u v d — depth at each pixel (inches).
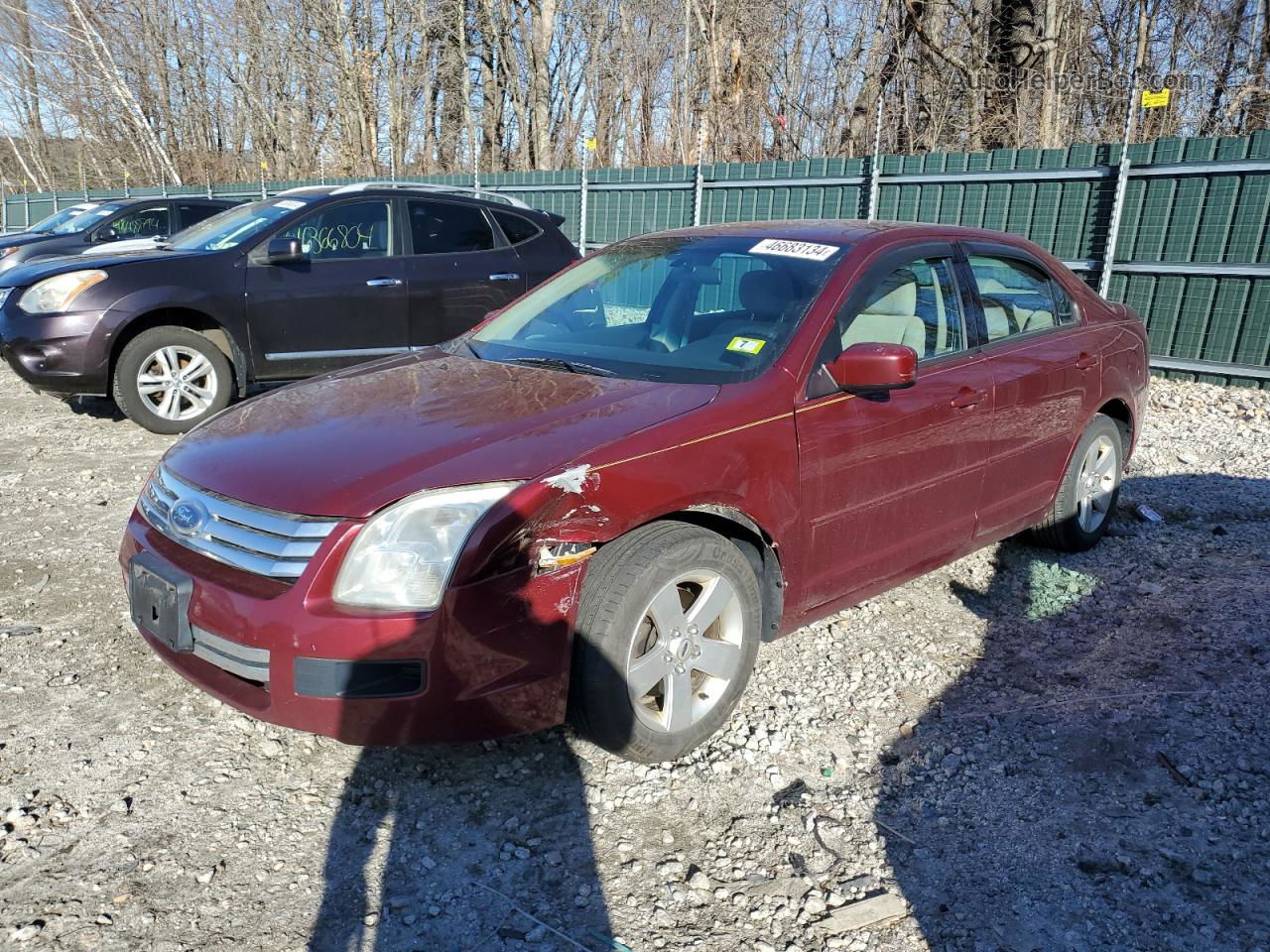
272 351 293.7
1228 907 100.3
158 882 103.4
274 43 1245.7
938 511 154.8
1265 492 237.1
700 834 112.3
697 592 125.1
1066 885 104.0
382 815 115.0
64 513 217.3
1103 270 383.9
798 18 787.4
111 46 1293.1
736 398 127.0
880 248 153.5
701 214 533.3
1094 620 166.9
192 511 118.0
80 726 132.0
